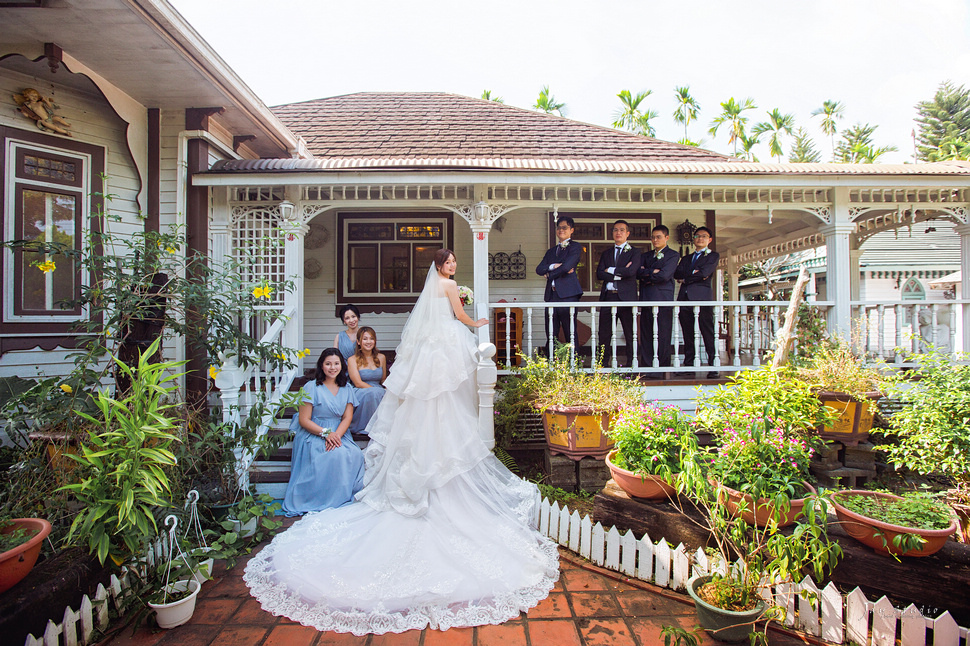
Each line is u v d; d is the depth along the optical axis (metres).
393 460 3.87
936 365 4.20
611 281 6.34
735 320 5.91
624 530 3.59
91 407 3.62
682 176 5.84
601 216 8.14
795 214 6.91
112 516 2.61
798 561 2.50
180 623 2.75
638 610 2.91
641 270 6.42
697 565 3.00
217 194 6.01
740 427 3.04
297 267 6.07
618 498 3.63
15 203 4.81
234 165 5.81
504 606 2.88
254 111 5.74
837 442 4.54
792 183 5.95
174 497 3.38
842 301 6.19
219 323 4.46
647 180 5.83
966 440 3.64
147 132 5.63
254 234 6.27
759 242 10.57
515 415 4.93
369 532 3.46
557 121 9.08
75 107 5.21
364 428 4.91
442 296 4.32
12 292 4.77
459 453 3.80
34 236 4.95
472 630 2.72
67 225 5.16
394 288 7.95
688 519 3.30
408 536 3.37
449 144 7.91
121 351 4.24
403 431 3.86
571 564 3.47
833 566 2.52
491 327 8.02
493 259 8.04
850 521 2.96
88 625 2.57
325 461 4.19
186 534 3.34
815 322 5.92
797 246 10.20
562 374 4.82
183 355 5.51
